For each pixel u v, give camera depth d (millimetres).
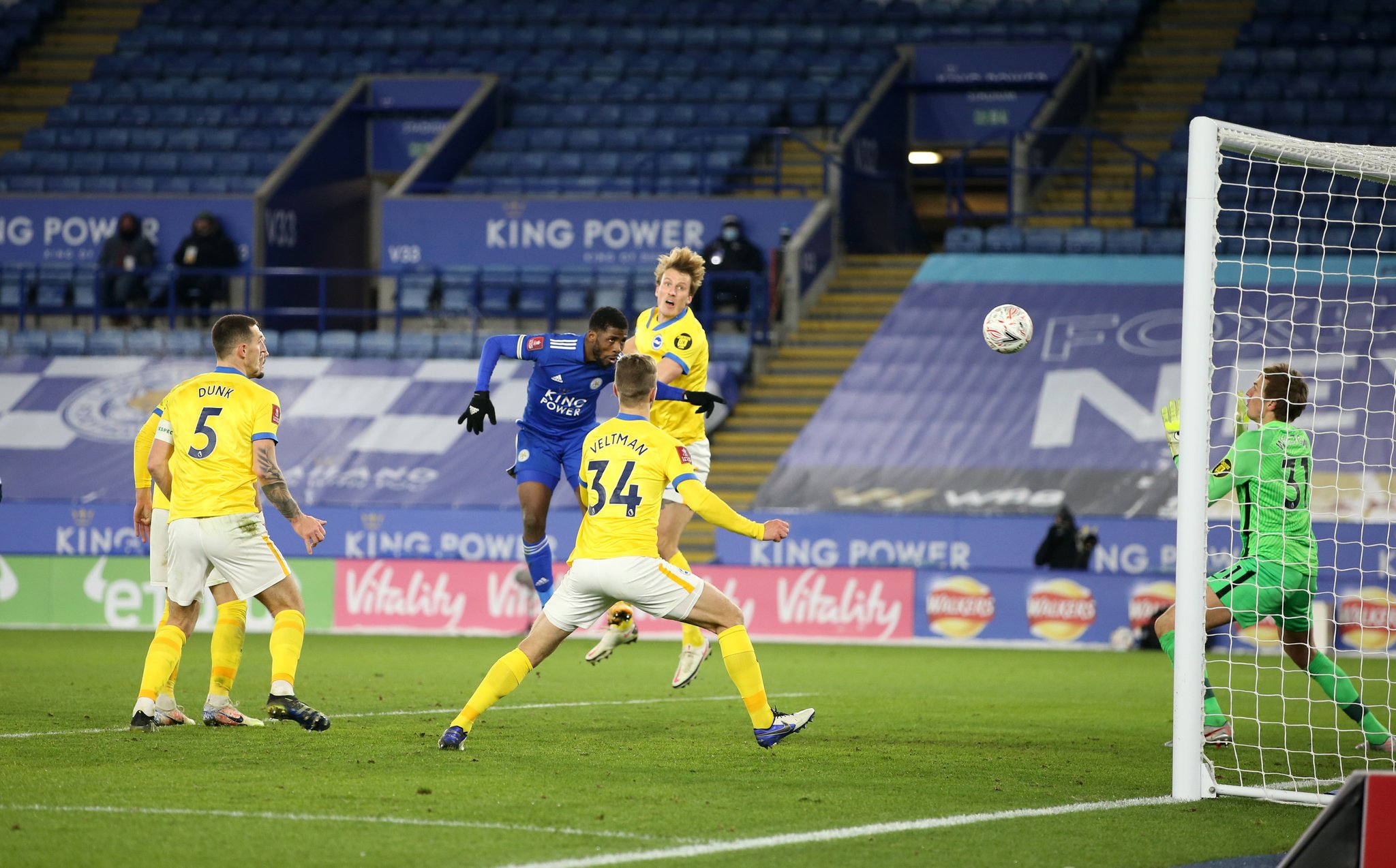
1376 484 68000
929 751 28922
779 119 95938
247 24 108875
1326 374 73562
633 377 26609
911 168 99938
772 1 106500
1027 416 74625
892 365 78562
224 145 97688
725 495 73188
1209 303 25344
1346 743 32031
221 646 30141
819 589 62688
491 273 86688
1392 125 88812
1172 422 29141
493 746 28172
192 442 28719
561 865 18188
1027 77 95625
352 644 56938
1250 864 19516
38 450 77000
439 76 98125
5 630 62750
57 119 101500
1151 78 98312
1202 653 24625
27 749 26828
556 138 95812
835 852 19375
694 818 21391
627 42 103312
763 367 81125
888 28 101812
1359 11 98375
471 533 68938
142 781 23531
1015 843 20312
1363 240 82188
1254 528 30047
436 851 18812
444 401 78375
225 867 17828
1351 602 60094
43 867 17719
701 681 43719
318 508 70312
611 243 87125
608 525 26438
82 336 84688
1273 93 92688
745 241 82562
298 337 83812
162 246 89000
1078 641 60656
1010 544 66750
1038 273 82500
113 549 69938
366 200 99625
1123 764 27781
